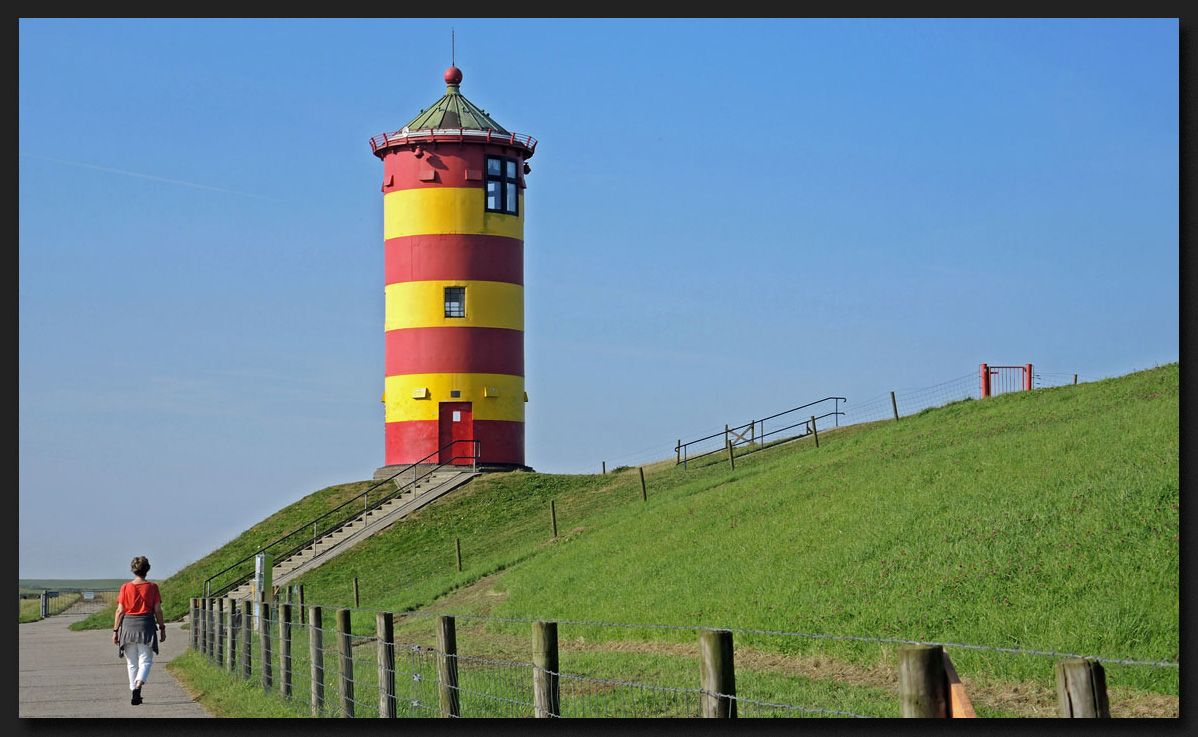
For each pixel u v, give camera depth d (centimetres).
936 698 748
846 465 3691
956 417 4288
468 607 3366
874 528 2661
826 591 2320
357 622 3588
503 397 6041
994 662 1789
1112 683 1642
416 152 6044
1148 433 2744
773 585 2481
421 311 6012
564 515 4938
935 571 2234
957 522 2497
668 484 5034
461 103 6234
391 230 6134
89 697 2073
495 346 6034
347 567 5028
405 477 5934
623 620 2567
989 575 2127
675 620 2459
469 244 6022
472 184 6038
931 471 3091
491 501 5541
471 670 2031
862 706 1617
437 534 5222
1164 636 1752
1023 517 2378
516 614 2983
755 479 3962
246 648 2112
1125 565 2003
